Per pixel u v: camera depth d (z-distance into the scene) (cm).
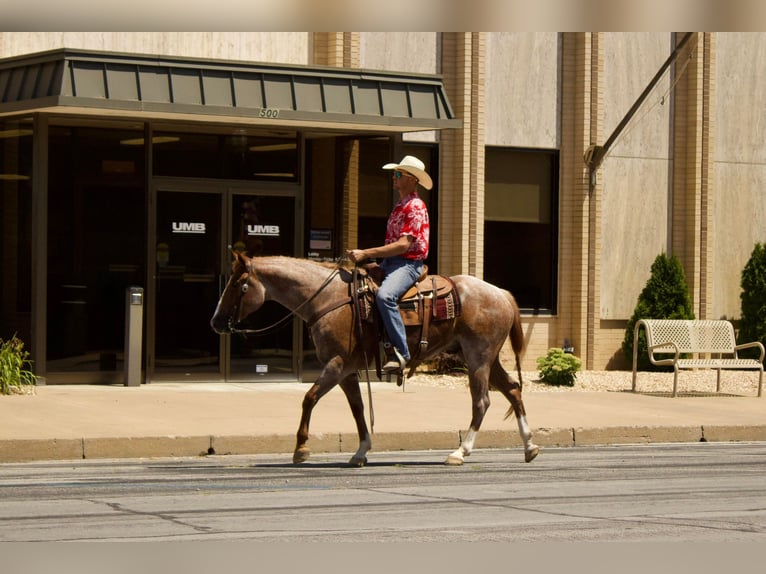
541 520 903
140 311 1781
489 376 1268
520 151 2205
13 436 1250
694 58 2338
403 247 1191
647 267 2323
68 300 1766
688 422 1562
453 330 1232
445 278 1240
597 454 1366
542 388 1944
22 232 1764
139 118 1783
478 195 2128
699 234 2347
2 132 1800
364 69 1850
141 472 1152
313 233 1930
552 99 2227
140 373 1788
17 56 1716
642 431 1513
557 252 2238
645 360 2225
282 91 1788
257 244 1886
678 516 927
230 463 1239
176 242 1833
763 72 2430
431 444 1398
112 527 855
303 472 1164
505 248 2203
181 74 1722
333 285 1194
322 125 1867
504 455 1346
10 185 1781
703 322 1944
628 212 2306
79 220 1772
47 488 1036
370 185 1966
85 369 1780
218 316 1201
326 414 1524
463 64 2120
